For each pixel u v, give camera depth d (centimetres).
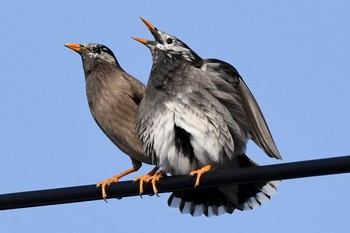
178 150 1361
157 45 1436
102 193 1242
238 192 1428
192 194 1445
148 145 1386
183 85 1366
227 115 1354
